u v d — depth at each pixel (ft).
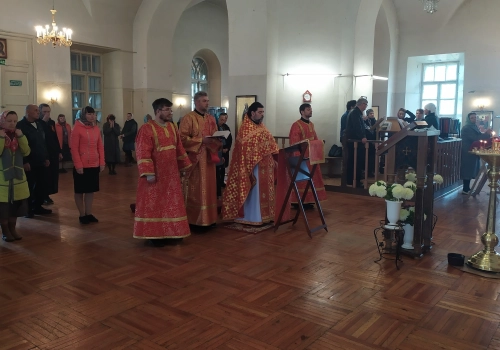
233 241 14.73
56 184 20.11
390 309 9.46
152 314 9.14
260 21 28.91
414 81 41.83
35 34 33.22
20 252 13.46
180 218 13.91
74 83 39.06
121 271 11.78
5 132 14.07
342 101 30.12
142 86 40.40
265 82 29.30
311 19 29.89
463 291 10.50
